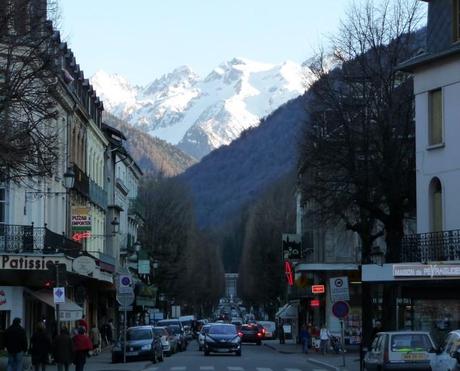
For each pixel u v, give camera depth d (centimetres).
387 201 3984
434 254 3400
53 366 3684
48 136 2680
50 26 2608
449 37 3453
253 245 12025
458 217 3388
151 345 4175
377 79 4062
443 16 3494
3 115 2492
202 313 15800
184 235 9575
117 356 4159
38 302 4444
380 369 2503
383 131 3975
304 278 6600
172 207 9331
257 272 11225
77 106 4912
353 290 5922
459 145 3394
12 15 2488
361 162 4003
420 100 3609
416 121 3634
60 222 4691
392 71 3962
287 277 7838
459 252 3294
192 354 5512
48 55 2583
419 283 3497
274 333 9656
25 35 2547
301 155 4266
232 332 5222
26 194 3991
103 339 5966
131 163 7975
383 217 4012
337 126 4062
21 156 2444
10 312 3962
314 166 4078
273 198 11056
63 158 3962
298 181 4356
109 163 6725
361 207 4081
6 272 3950
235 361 4381
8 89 2464
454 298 3388
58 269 2870
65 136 4534
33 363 2845
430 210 3547
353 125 4031
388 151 3962
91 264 3962
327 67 4191
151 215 9188
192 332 8919
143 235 9081
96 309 6141
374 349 2628
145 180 9588
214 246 17838
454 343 2092
